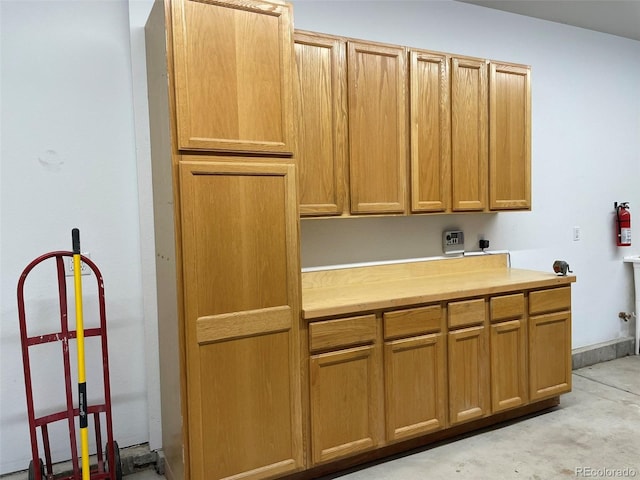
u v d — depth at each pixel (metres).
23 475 2.19
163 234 2.15
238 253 1.98
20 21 2.15
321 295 2.46
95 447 2.36
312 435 2.16
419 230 3.11
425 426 2.45
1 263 2.15
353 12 2.85
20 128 2.16
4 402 2.18
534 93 3.55
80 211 2.30
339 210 2.44
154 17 2.08
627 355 4.08
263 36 2.01
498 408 2.67
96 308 2.34
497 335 2.66
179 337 1.91
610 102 3.97
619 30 3.83
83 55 2.28
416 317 2.40
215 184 1.93
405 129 2.63
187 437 1.93
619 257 4.09
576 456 2.41
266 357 2.06
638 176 4.19
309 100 2.34
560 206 3.74
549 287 2.87
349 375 2.24
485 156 2.89
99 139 2.33
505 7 3.31
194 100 1.88
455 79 2.76
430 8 3.10
